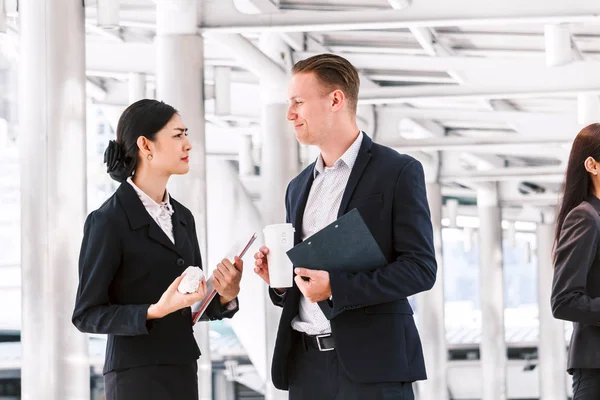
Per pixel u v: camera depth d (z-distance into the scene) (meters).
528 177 16.20
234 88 13.09
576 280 4.06
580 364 4.05
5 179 21.97
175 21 7.40
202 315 4.17
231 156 15.55
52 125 6.08
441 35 10.84
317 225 3.93
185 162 4.07
